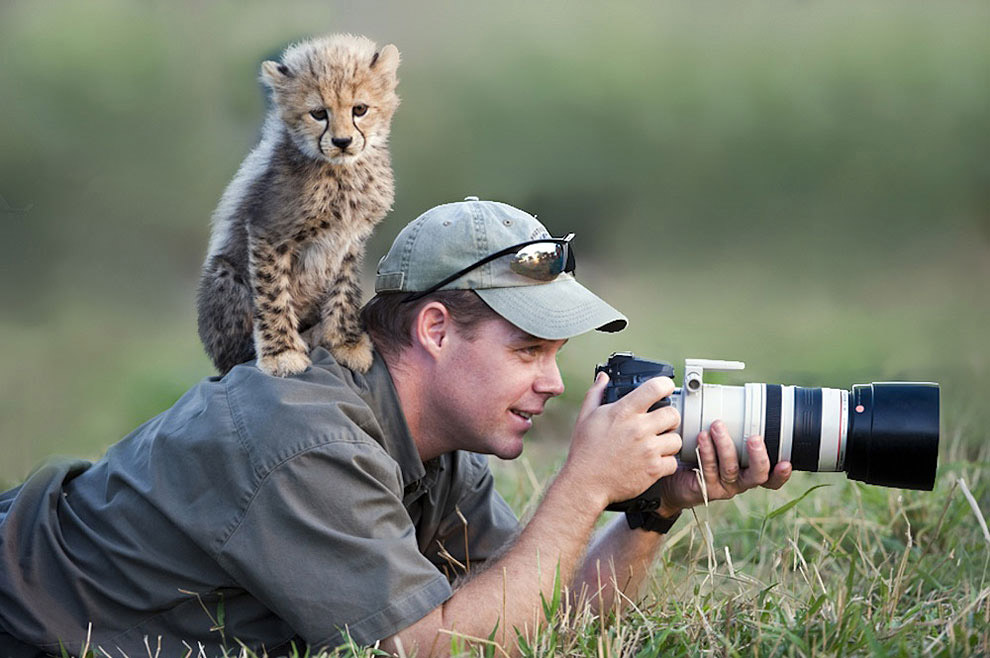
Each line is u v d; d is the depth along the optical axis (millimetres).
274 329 6398
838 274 21250
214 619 5512
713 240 24406
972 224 24375
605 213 25734
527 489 9023
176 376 13898
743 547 8031
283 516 5234
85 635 5484
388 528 5332
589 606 5945
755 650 5445
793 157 25734
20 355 15156
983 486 8148
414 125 26297
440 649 5242
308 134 6664
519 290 5668
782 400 5723
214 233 7160
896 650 5559
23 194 22875
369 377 5836
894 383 5812
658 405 5691
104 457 5910
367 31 28141
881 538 7660
